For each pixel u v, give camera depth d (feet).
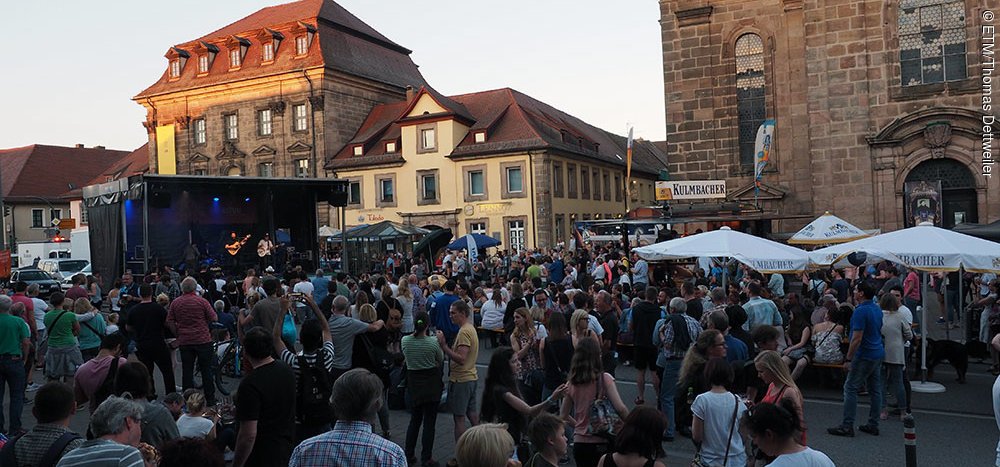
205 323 42.27
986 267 42.45
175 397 27.61
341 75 192.24
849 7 98.22
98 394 29.27
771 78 105.70
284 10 209.67
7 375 36.94
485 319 62.39
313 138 188.44
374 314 36.32
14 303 42.04
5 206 239.50
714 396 22.65
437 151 176.76
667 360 35.60
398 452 16.81
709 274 81.10
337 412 17.12
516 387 27.48
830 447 34.47
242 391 21.59
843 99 98.43
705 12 107.76
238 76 196.65
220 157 200.13
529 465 18.25
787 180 104.99
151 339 40.93
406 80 215.92
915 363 51.55
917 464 31.83
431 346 31.81
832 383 47.88
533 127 175.83
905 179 96.63
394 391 43.70
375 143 189.37
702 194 94.79
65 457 16.42
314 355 27.17
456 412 32.71
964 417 39.86
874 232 67.77
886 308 38.86
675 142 110.32
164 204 84.43
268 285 41.19
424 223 178.40
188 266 97.30
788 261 50.96
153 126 209.87
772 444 16.49
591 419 24.30
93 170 270.67
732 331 37.83
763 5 105.70
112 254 84.58
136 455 16.63
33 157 258.57
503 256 126.82
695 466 22.52
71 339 42.52
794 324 48.60
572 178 185.06
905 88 95.96
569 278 73.61
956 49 94.84
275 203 112.68
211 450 15.71
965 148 93.20
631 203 216.33
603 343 39.73
